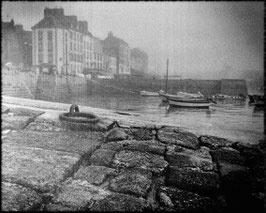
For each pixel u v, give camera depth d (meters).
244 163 4.44
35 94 32.09
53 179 3.08
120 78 53.16
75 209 2.53
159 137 5.87
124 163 4.00
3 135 4.90
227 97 47.78
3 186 2.74
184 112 26.48
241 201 2.96
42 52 46.19
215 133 7.53
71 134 5.52
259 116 23.56
